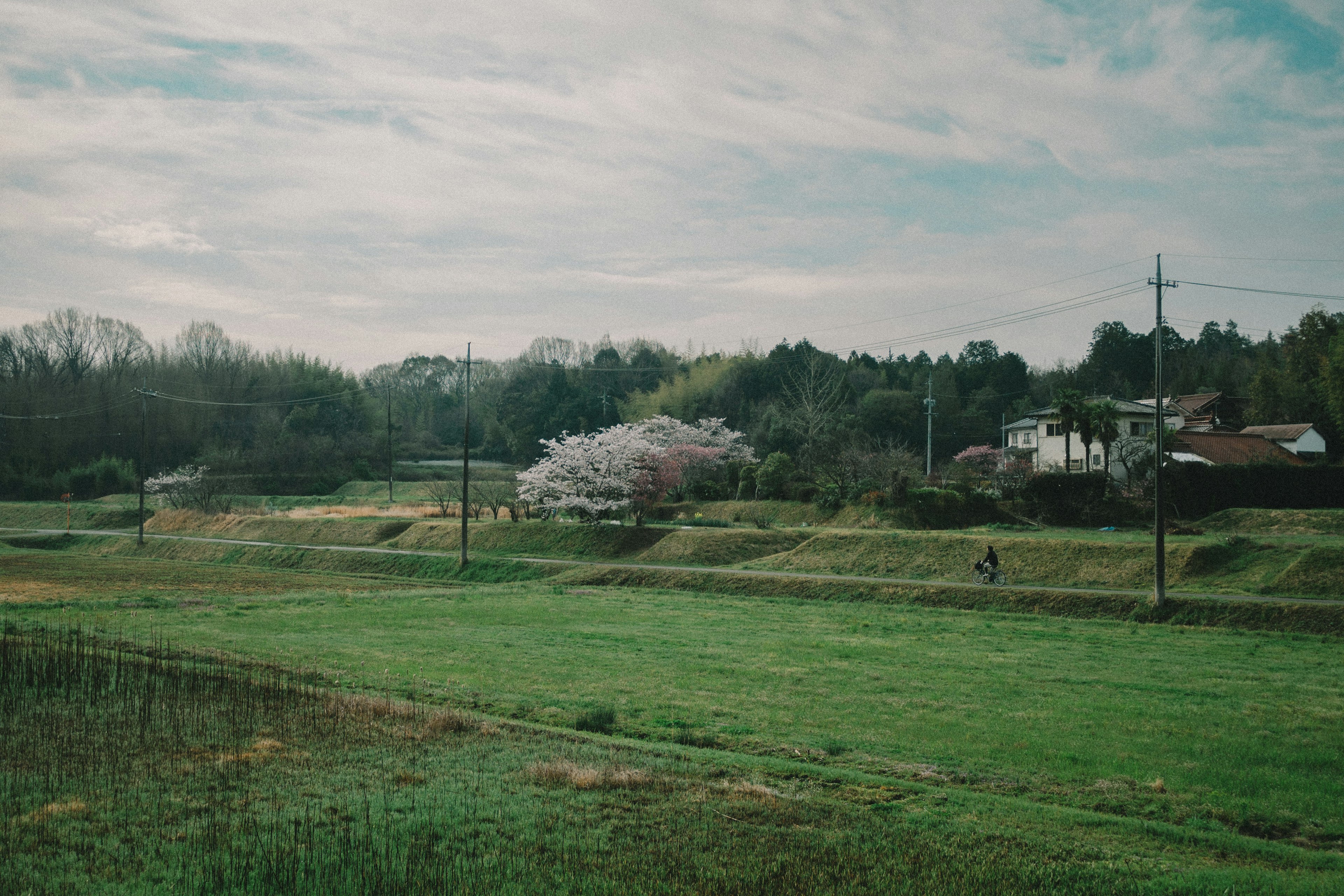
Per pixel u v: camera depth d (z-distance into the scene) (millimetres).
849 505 55281
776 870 9453
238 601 33875
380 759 13195
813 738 15242
